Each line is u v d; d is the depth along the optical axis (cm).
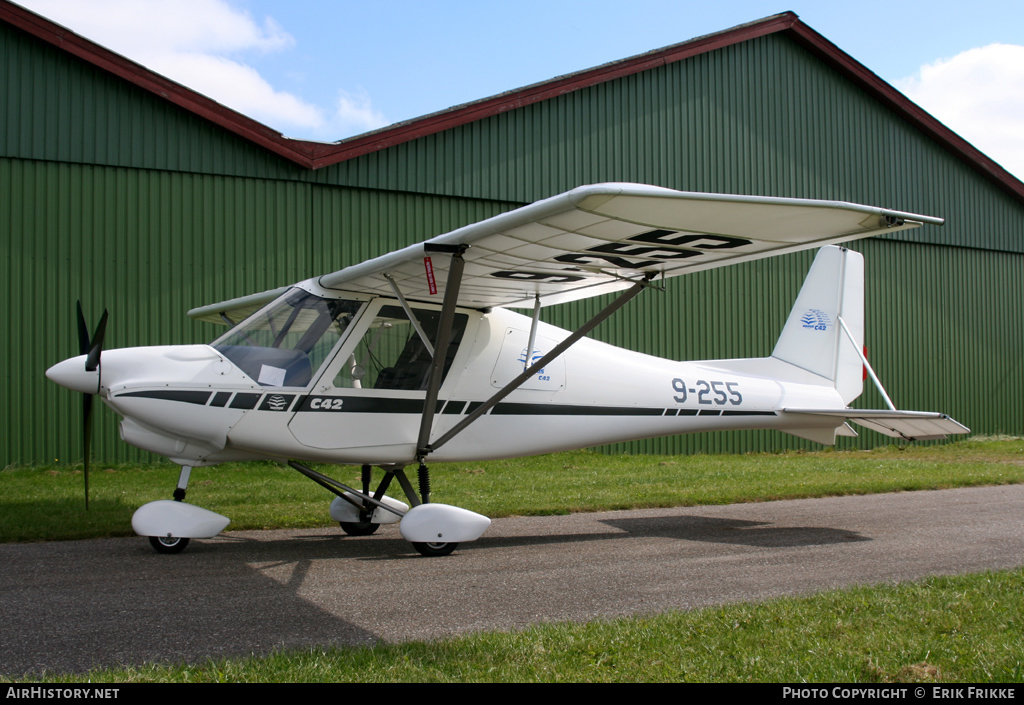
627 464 1154
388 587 407
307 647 300
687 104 1440
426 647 292
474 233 410
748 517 679
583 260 459
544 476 970
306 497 762
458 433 557
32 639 309
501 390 552
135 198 1066
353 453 521
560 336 616
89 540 545
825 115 1575
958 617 334
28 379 1006
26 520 600
